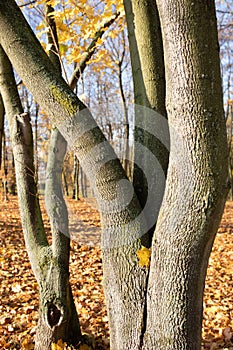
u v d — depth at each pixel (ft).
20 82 16.14
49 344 9.59
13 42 6.97
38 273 9.86
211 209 5.71
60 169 10.00
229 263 22.70
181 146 5.84
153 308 6.47
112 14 13.10
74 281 19.29
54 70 7.23
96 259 23.65
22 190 9.82
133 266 6.77
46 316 9.57
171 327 6.25
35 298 16.72
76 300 16.44
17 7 7.36
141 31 7.46
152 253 6.50
